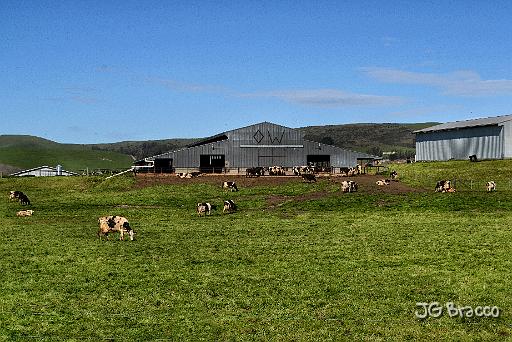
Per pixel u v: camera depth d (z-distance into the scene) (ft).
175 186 248.32
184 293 80.07
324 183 245.04
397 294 78.79
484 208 166.61
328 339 62.90
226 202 179.42
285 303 75.31
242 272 91.56
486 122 332.60
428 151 388.16
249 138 328.49
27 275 90.68
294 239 122.11
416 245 112.06
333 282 85.10
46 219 166.81
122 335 64.39
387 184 233.14
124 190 246.68
